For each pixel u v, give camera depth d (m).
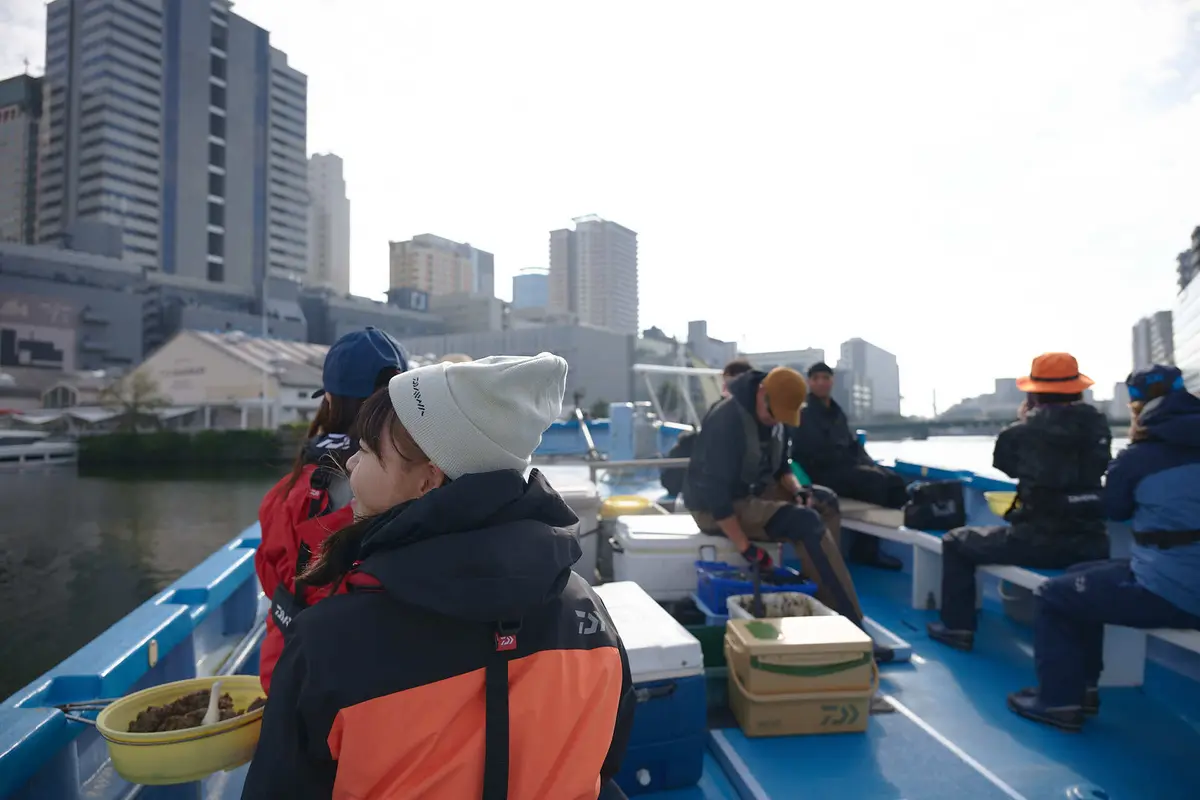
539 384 0.93
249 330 109.62
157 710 1.45
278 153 141.25
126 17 117.56
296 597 1.42
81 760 1.92
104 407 74.56
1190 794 2.15
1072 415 3.04
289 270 142.38
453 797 0.80
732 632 2.66
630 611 2.47
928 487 4.03
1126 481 2.47
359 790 0.80
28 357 87.19
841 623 2.68
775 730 2.49
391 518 0.90
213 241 128.12
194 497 49.53
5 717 1.47
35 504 46.41
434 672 0.81
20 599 27.67
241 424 72.81
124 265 99.31
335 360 1.67
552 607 0.93
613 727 0.97
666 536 3.55
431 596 0.79
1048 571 3.04
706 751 2.51
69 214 117.62
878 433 52.00
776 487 3.92
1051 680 2.61
